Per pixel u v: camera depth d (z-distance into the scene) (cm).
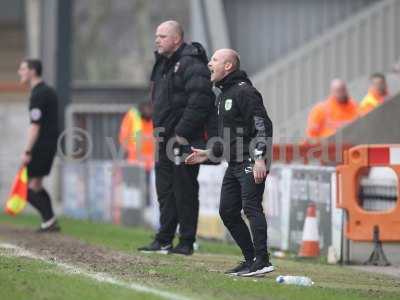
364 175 4141
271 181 4659
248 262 3384
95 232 5212
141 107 6059
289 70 6962
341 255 4131
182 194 3994
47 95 4947
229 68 3303
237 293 2866
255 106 3247
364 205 4116
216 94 4156
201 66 3900
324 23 7394
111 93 8750
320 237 4300
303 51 6962
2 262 3438
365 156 4047
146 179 5825
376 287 3266
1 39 8744
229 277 3231
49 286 2873
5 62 8712
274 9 7412
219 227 4969
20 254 3797
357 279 3494
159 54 4003
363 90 6353
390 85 5822
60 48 7862
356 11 7381
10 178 7875
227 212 3350
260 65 7419
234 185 3341
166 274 3238
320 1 7388
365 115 4934
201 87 3875
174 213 4053
